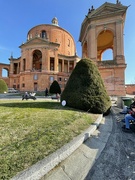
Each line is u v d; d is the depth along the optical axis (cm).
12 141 343
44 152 303
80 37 2903
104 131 527
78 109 809
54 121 526
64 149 321
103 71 2109
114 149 382
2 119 546
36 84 4234
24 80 4300
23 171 235
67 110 753
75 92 852
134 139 459
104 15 2136
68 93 909
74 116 618
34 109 787
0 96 2480
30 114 643
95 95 802
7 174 225
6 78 5781
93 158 331
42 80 4216
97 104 773
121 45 2067
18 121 519
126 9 2044
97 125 558
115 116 820
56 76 4422
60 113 666
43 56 4303
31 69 4281
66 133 420
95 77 862
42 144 337
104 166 300
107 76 2092
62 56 5031
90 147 384
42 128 445
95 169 288
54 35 5278
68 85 938
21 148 310
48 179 247
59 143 352
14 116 600
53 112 691
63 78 4822
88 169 288
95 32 2205
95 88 824
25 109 786
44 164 259
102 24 2173
